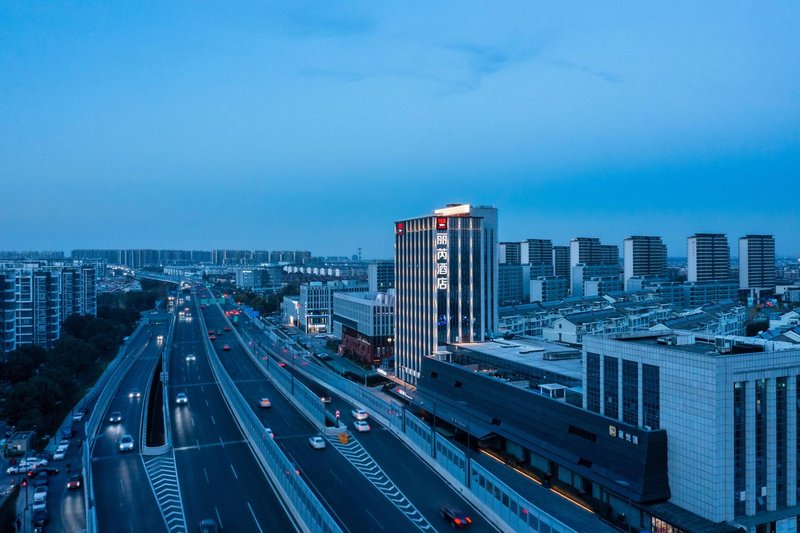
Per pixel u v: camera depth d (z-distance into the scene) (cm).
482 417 11544
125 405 14962
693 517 7350
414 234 17525
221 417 13762
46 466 10400
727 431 7294
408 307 17875
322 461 10500
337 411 13900
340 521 7906
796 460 7812
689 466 7550
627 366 8606
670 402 7838
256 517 8025
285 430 12656
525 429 10319
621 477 8056
